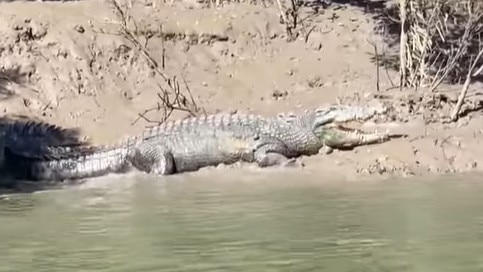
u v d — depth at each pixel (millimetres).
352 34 16469
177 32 16141
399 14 15312
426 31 13961
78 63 15055
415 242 6770
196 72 15484
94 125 13812
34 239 7320
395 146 12008
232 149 12422
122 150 12375
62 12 16125
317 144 12508
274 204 8984
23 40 15219
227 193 9969
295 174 11469
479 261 6039
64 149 12430
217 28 16312
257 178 11297
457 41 15375
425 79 14125
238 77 15367
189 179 11531
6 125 13164
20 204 9578
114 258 6453
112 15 16219
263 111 14062
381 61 15453
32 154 12266
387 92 13789
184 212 8617
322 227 7547
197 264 6152
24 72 14773
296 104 14242
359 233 7211
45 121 13852
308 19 17000
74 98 14477
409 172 11203
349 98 13961
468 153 11750
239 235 7242
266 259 6262
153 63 15383
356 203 8906
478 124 12594
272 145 12375
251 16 16812
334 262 6109
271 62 15766
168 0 17109
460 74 14672
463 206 8555
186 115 14078
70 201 9742
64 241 7195
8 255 6664
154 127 13008
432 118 12703
